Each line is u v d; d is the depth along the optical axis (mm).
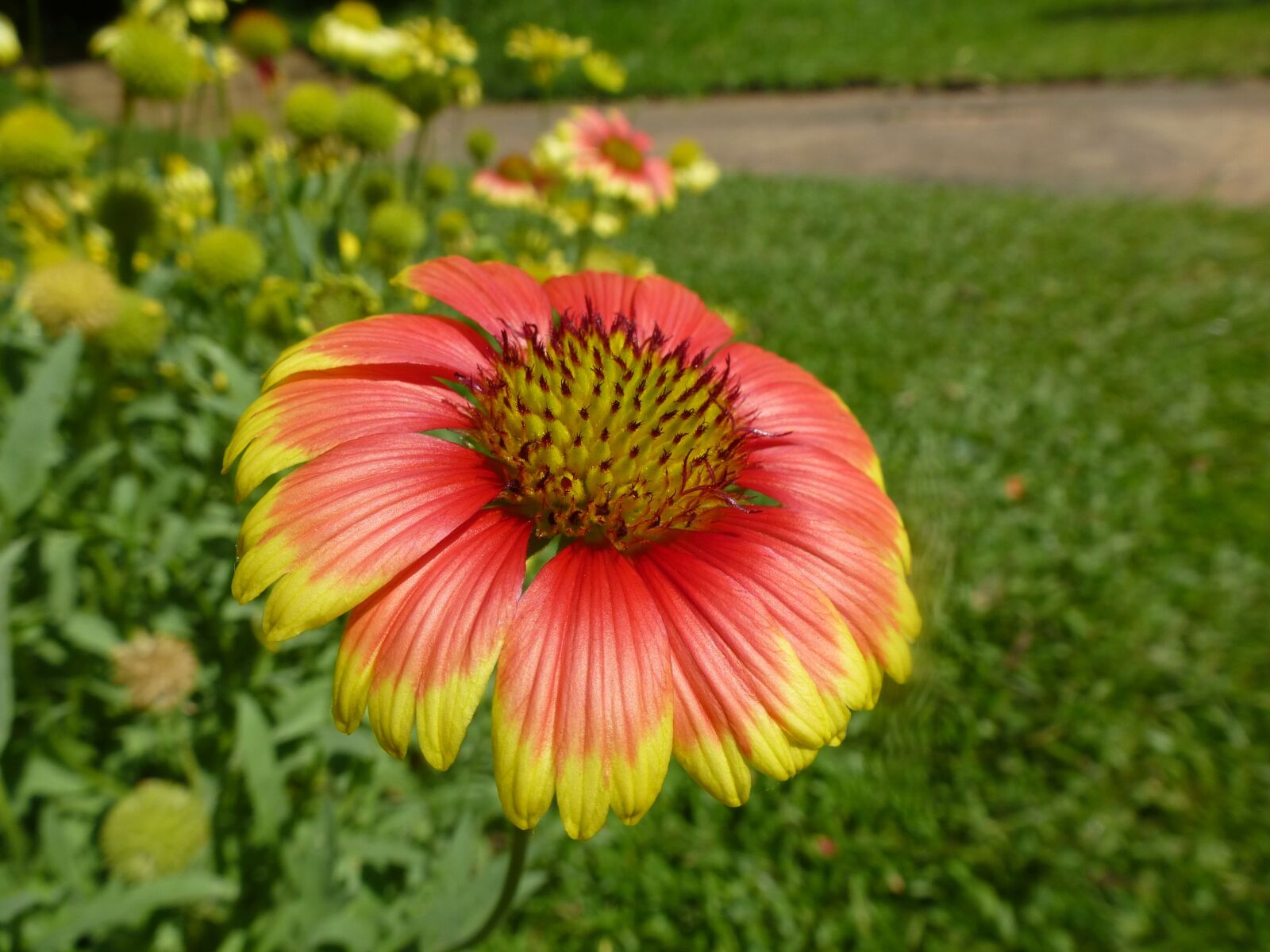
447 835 173
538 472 91
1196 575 296
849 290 494
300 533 78
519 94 1024
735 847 210
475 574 81
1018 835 220
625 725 75
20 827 144
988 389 392
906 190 697
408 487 84
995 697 245
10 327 168
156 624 157
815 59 1098
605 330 112
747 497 108
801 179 726
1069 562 292
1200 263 546
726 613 85
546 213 297
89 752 155
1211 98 974
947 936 203
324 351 94
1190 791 234
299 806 162
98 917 111
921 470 297
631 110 969
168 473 171
